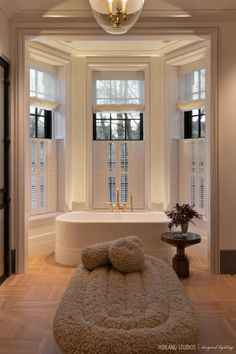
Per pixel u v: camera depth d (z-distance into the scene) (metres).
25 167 4.04
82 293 2.19
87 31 3.96
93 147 5.58
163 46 5.14
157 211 5.37
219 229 3.98
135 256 2.60
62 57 5.17
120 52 5.35
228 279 3.81
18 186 3.98
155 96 5.43
